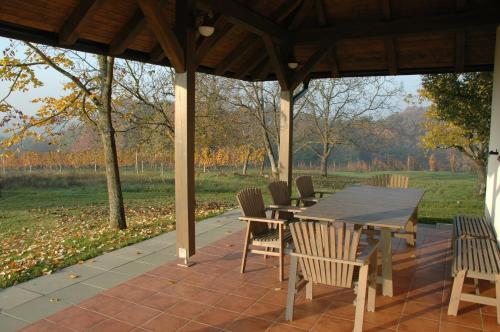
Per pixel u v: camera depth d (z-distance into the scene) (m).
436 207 9.09
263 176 15.35
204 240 5.20
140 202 11.07
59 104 7.16
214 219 6.63
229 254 4.55
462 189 10.88
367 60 6.38
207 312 3.06
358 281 2.72
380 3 5.15
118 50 4.26
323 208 3.58
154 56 4.80
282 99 6.05
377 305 3.19
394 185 5.66
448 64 6.10
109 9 3.81
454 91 7.46
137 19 4.00
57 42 3.82
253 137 13.80
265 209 4.20
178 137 4.04
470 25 4.70
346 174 14.84
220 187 13.92
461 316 2.99
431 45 5.77
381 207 3.63
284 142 6.08
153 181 14.50
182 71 3.92
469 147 9.24
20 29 3.53
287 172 6.08
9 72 6.46
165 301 3.26
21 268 4.10
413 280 3.72
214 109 11.14
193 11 3.94
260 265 4.16
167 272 3.95
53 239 6.38
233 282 3.68
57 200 11.52
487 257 3.21
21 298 3.29
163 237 5.41
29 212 9.63
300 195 4.90
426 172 13.77
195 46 4.07
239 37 5.51
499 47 4.77
